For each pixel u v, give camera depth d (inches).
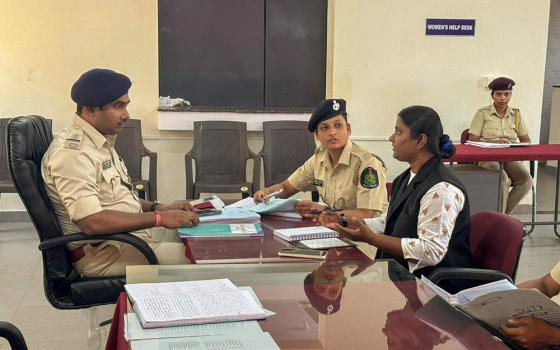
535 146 205.5
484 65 240.4
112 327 69.7
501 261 93.4
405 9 233.5
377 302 69.9
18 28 217.5
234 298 67.1
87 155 101.9
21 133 100.0
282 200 113.6
